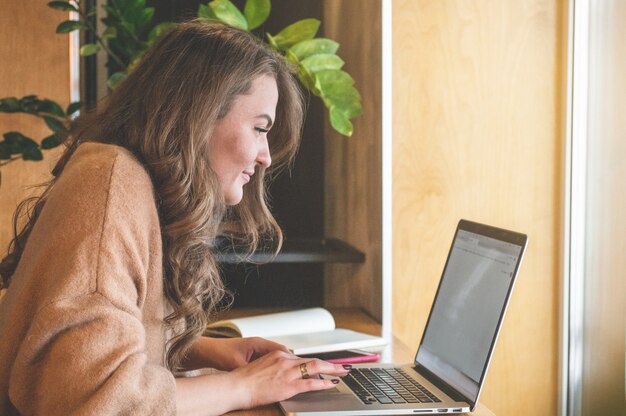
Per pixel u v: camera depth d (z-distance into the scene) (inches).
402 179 87.7
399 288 88.4
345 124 82.1
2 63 107.8
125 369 38.9
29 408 40.0
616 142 80.5
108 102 48.8
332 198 102.9
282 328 73.0
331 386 49.9
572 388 88.8
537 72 88.4
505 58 88.1
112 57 108.1
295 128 56.2
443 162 88.1
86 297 39.4
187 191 45.7
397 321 88.4
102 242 40.4
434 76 87.6
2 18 107.3
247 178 49.3
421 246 88.4
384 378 55.7
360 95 89.7
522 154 88.7
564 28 87.8
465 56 87.8
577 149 87.4
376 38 83.7
